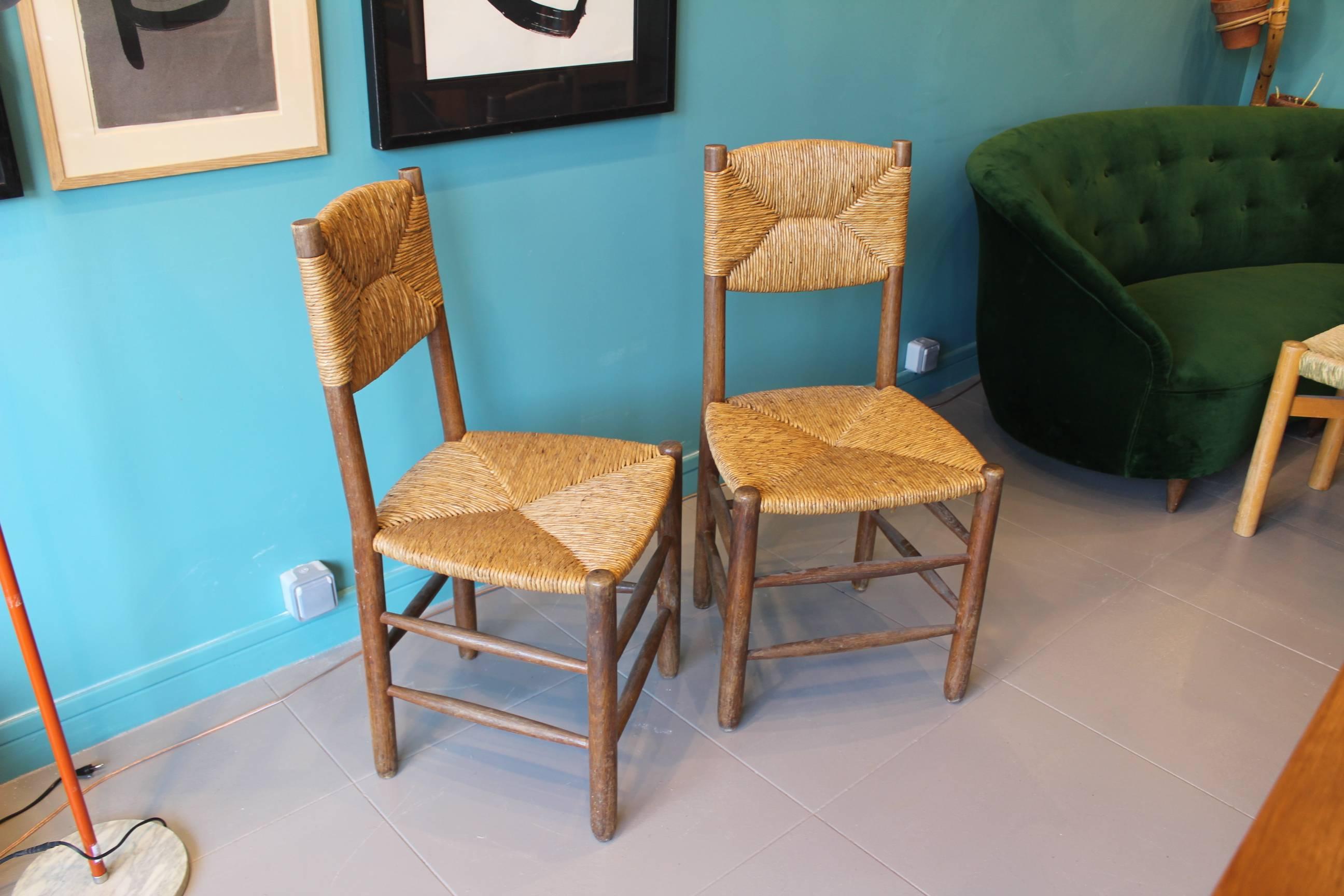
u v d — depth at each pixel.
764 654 1.65
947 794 1.57
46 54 1.23
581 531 1.44
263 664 1.77
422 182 1.57
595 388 2.07
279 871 1.42
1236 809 1.55
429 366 1.78
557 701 1.74
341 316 1.30
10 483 1.40
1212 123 2.74
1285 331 2.36
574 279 1.93
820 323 2.49
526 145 1.75
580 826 1.50
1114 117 2.64
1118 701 1.77
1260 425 2.31
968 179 2.38
